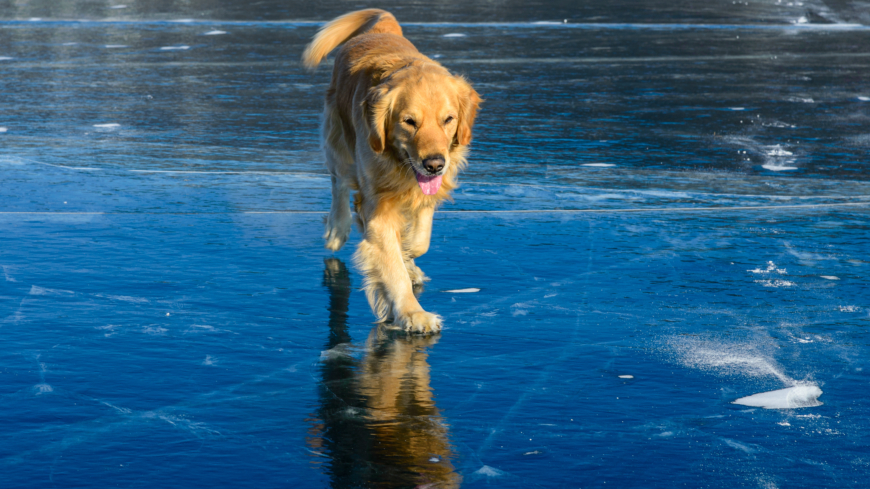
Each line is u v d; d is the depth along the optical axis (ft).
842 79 49.62
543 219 25.00
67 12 76.28
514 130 37.27
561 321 17.57
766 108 42.04
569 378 14.84
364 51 21.91
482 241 23.00
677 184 28.94
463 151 19.97
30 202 25.77
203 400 13.83
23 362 15.11
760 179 29.58
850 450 12.27
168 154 32.42
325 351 16.08
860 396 14.06
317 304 18.70
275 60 54.13
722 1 88.84
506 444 12.45
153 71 50.14
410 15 73.72
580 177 29.84
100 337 16.35
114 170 29.86
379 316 18.06
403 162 18.58
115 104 41.34
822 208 26.09
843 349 16.03
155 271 20.30
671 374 14.97
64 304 18.01
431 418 13.28
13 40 60.39
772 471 11.69
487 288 19.58
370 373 15.03
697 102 43.32
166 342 16.21
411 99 17.88
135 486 11.21
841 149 33.91
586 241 22.98
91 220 24.22
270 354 15.84
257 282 19.88
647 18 76.07
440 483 11.34
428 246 20.34
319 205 26.58
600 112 40.98
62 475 11.45
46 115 38.65
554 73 50.78
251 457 11.99
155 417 13.19
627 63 54.44
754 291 19.22
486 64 52.85
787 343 16.34
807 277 20.13
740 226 24.29
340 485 11.29
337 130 22.12
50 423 12.92
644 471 11.69
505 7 81.25
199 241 22.72
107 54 55.52
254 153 33.01
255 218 25.04
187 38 62.28
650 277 20.18
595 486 11.31
